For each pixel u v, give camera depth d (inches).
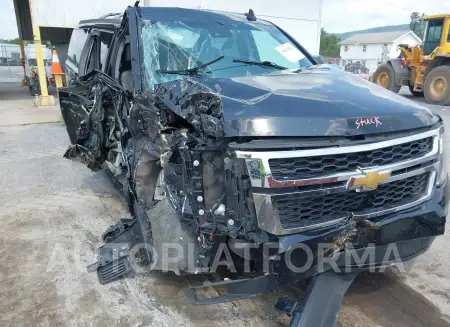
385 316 104.9
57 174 219.9
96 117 154.1
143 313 105.7
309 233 86.4
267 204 82.9
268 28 165.6
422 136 97.3
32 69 616.7
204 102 91.5
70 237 146.7
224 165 85.8
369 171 88.6
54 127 349.1
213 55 138.8
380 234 93.3
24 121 374.6
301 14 515.5
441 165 103.8
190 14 154.7
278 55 148.7
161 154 100.7
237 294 89.7
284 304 92.3
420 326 101.2
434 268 126.0
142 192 114.0
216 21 153.7
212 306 108.8
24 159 249.0
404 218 95.7
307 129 86.2
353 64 1109.7
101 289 115.6
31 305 108.7
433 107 492.1
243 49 144.9
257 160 82.3
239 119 85.7
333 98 99.4
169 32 140.7
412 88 588.4
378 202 94.2
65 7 423.5
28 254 134.7
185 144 89.8
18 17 687.1
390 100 105.0
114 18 182.4
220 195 88.4
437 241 142.2
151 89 117.7
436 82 515.5
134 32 138.2
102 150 162.6
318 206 88.3
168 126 99.7
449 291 114.8
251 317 104.6
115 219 161.9
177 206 95.3
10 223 158.4
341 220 89.4
